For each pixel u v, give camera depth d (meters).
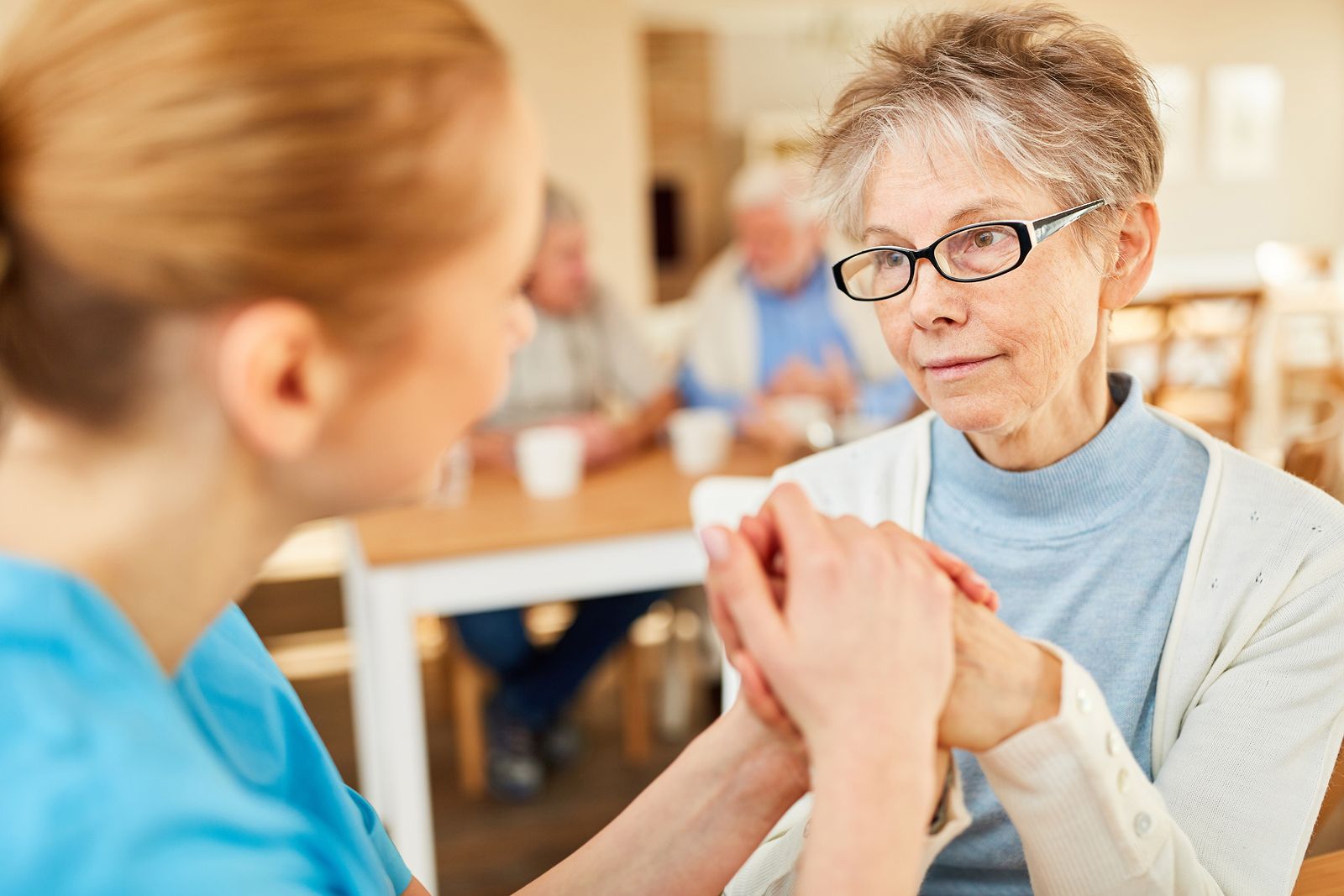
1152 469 0.89
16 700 0.37
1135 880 0.65
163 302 0.38
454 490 2.17
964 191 0.78
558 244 2.76
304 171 0.38
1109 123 0.78
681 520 2.04
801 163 0.93
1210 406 4.57
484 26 0.44
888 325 0.85
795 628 0.52
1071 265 0.79
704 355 2.97
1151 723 0.88
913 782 0.50
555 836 2.48
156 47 0.38
